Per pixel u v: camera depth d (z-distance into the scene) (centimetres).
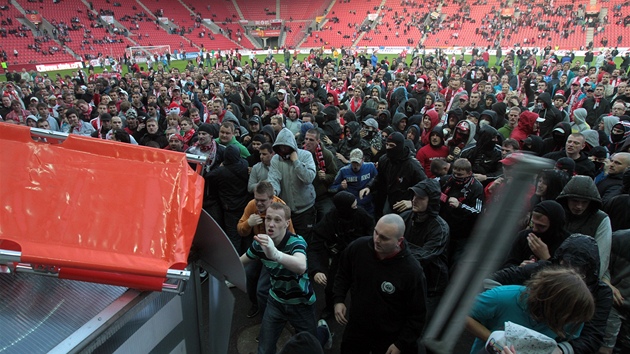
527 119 691
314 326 358
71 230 171
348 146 724
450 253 454
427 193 363
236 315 483
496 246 108
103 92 1368
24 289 175
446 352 114
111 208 183
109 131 812
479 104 967
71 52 4109
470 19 5028
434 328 118
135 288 176
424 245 369
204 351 244
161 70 2352
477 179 509
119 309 165
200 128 565
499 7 5100
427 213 371
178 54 4575
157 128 735
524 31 4569
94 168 197
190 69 2619
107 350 167
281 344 442
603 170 522
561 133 614
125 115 887
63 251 162
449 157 600
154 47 4678
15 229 166
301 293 340
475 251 112
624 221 401
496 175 556
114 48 4459
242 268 207
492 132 562
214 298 240
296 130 865
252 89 1270
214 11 6056
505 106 815
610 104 1077
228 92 1337
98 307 170
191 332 228
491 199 112
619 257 335
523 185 105
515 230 107
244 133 803
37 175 186
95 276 167
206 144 568
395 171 514
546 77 1692
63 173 190
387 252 292
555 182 414
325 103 1248
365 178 546
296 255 321
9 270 162
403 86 1162
